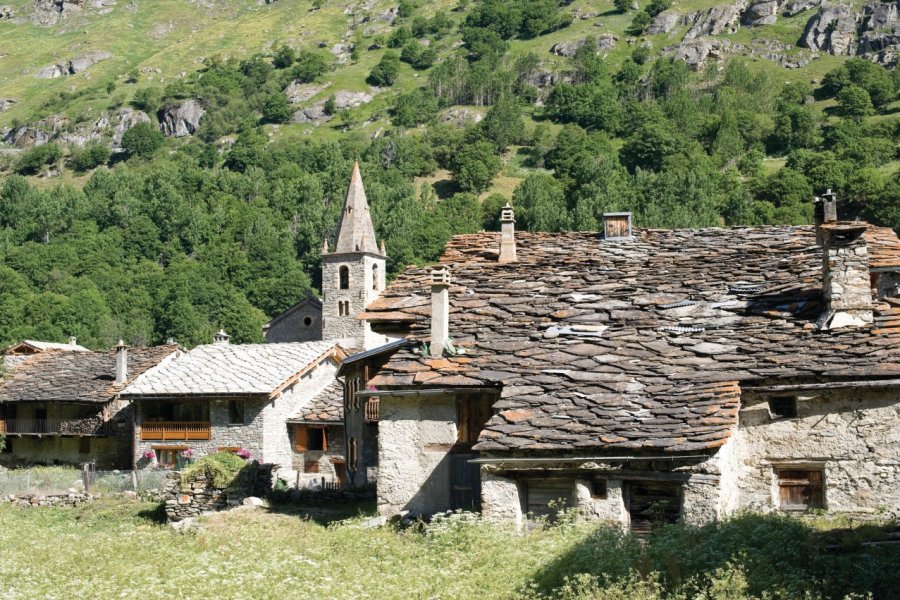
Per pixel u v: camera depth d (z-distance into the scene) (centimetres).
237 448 4834
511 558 1630
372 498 2720
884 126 16200
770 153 17162
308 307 8212
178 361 5306
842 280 1997
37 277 11462
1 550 2108
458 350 2162
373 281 7331
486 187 16988
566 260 2555
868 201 12556
